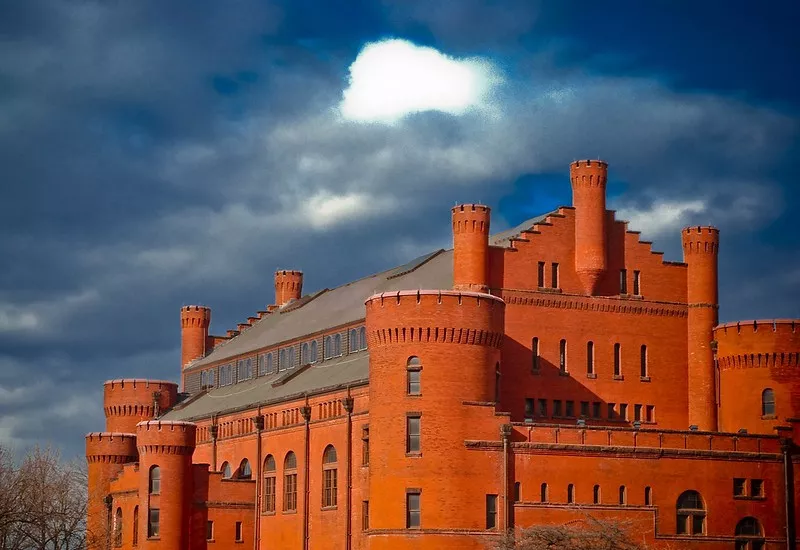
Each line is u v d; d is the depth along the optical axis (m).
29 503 142.50
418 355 101.88
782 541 106.62
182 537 126.25
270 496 129.12
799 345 112.31
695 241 121.06
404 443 101.12
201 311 169.50
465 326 101.94
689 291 121.00
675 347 120.00
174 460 126.81
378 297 103.31
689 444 105.50
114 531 137.25
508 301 113.88
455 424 100.88
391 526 100.50
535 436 102.00
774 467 107.56
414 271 129.50
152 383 156.62
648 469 103.75
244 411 136.00
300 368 137.12
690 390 119.75
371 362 104.56
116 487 138.12
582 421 108.12
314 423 121.62
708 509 104.88
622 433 103.81
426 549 99.25
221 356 158.25
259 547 129.50
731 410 114.12
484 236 112.88
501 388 111.12
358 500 112.94
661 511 103.44
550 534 92.12
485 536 99.62
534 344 114.44
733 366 114.25
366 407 113.19
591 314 116.94
